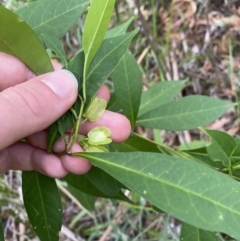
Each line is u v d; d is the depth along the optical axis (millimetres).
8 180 272
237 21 302
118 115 145
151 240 263
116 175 110
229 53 297
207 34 305
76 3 130
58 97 118
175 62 303
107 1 106
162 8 321
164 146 152
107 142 124
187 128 161
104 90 152
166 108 163
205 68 302
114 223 273
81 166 138
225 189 100
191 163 105
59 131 123
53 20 130
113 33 169
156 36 308
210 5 310
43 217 146
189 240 136
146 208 252
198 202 100
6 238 272
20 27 110
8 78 143
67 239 275
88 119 123
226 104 162
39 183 148
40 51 118
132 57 156
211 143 128
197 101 162
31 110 118
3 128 118
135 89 155
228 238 233
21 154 148
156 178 106
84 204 192
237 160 130
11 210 237
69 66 122
